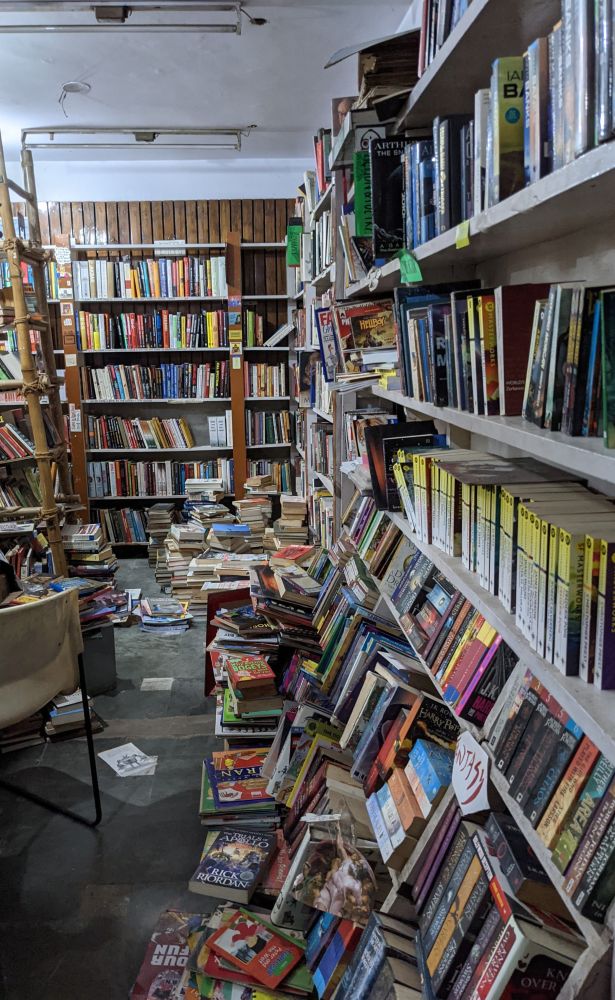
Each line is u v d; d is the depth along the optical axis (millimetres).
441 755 1426
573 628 856
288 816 2186
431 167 1449
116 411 6027
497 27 1118
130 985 1744
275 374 5801
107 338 5570
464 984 1003
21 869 2174
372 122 1797
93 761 2393
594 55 743
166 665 3721
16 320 3607
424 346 1533
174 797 2551
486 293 1168
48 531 3742
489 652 1163
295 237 4539
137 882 2113
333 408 3004
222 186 5570
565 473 1223
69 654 2301
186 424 5789
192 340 5621
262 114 4445
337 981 1493
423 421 1926
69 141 4934
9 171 5488
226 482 5805
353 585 2244
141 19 3162
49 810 2477
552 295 917
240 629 2893
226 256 5516
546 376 938
